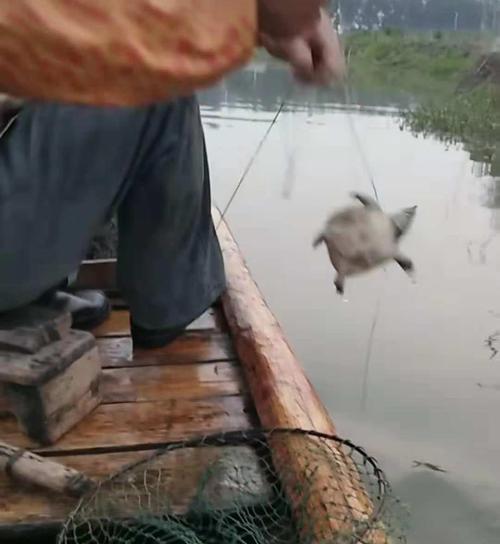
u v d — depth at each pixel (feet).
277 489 5.57
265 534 5.27
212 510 5.34
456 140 36.83
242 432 5.98
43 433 6.05
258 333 7.72
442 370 15.60
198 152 6.42
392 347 16.21
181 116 6.10
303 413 6.38
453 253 21.81
